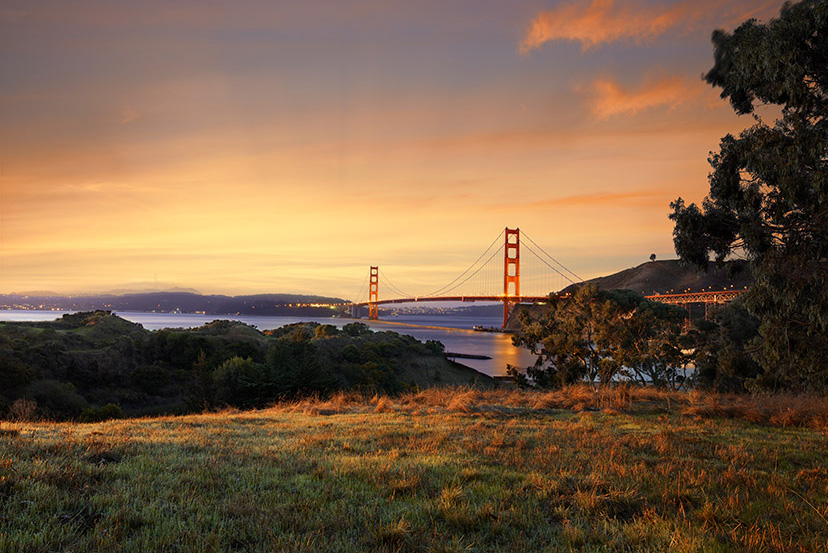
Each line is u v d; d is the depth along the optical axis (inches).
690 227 487.8
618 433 451.5
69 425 468.8
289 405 804.6
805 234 430.0
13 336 1959.9
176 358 2290.8
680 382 1168.8
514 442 394.3
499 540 186.5
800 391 737.0
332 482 253.3
